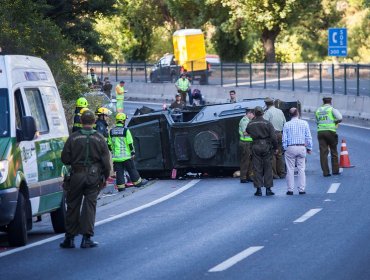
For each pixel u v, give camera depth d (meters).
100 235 33.31
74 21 90.12
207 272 24.94
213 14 177.62
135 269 25.88
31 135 31.42
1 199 30.05
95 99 71.81
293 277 23.81
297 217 36.38
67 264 27.16
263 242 30.17
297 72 127.62
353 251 27.80
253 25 166.38
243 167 52.78
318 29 197.50
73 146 29.83
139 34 189.50
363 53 179.88
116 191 50.38
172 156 56.00
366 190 45.62
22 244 31.38
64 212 35.59
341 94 106.06
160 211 40.31
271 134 45.12
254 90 125.06
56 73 65.38
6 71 32.84
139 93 143.12
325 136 53.59
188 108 59.41
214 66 142.62
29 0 63.47
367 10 188.75
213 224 35.22
